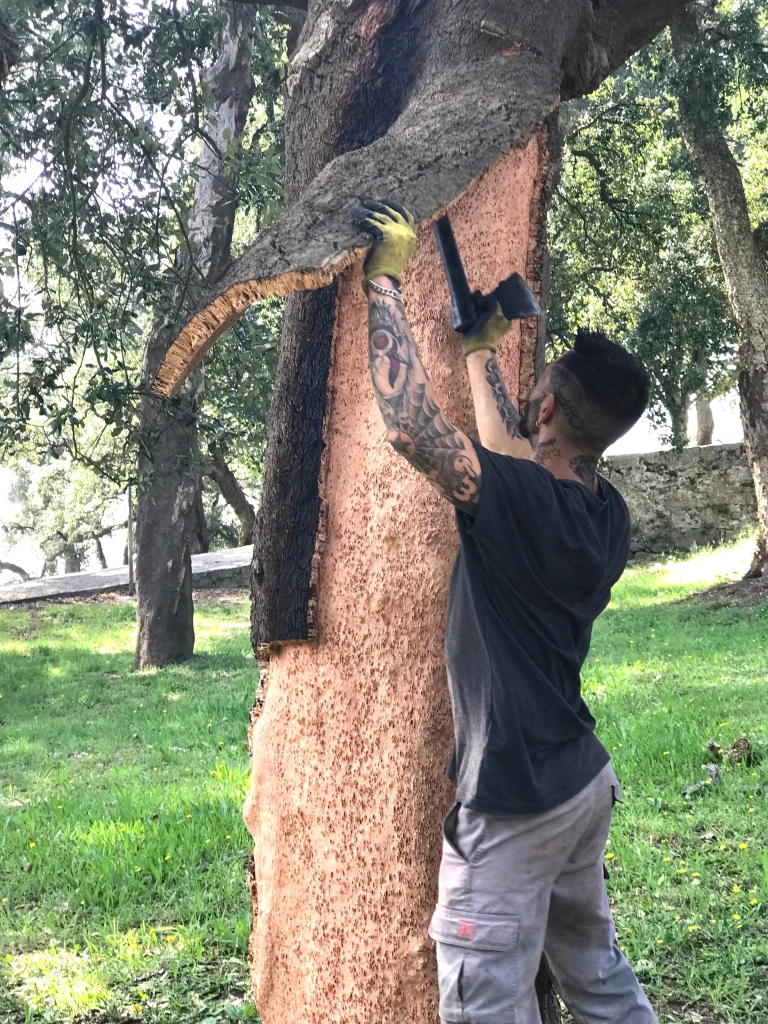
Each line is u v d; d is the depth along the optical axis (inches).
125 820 220.5
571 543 73.7
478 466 70.7
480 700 74.2
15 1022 136.3
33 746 329.1
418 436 69.8
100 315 283.3
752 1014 127.1
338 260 73.0
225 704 378.0
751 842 179.8
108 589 884.6
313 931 89.1
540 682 73.2
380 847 86.4
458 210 89.3
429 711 86.0
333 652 89.0
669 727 253.6
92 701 419.5
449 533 86.3
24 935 164.4
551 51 94.7
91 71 280.8
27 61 272.1
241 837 203.6
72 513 1536.7
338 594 89.0
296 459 91.1
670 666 359.9
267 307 436.8
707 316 581.6
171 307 295.3
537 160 93.7
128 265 297.6
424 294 88.9
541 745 73.0
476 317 85.7
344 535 89.2
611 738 249.4
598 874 80.0
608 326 602.5
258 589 92.5
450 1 93.5
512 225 91.7
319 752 89.2
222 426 357.1
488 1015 70.2
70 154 271.0
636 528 786.2
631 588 626.8
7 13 266.4
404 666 86.5
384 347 71.4
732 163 518.6
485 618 73.5
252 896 95.8
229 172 309.0
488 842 72.5
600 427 79.5
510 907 71.6
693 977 136.0
